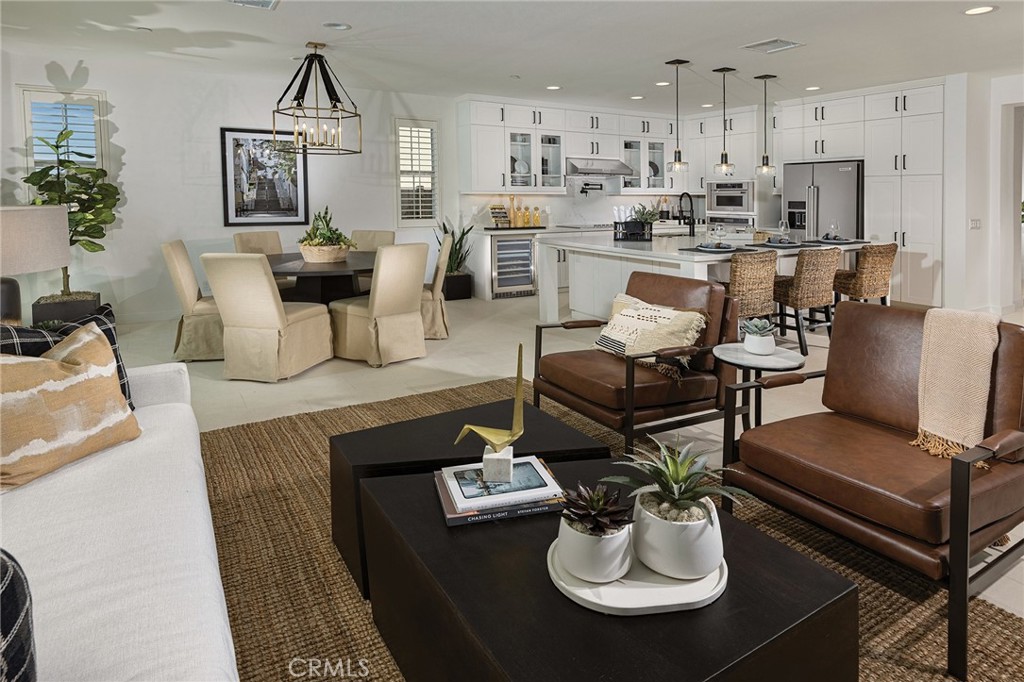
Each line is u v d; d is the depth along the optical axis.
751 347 2.96
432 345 5.93
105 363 2.22
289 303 5.28
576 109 9.05
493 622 1.30
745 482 2.28
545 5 4.58
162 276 6.91
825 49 5.85
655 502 1.44
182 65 6.44
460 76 7.01
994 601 2.02
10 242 2.12
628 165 9.71
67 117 6.23
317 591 2.14
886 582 2.13
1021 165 7.53
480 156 8.36
